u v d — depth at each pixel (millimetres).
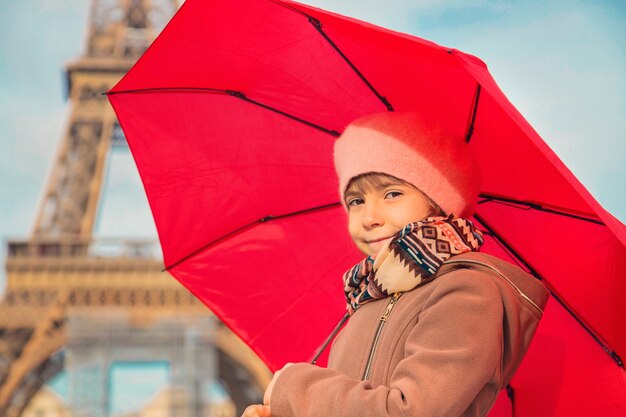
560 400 2191
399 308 1838
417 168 1904
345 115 2258
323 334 2393
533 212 2104
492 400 1762
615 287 2037
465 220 1906
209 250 2461
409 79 2082
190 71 2191
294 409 1665
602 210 1526
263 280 2430
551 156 1526
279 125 2320
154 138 2344
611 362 2139
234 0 1970
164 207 2406
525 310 1819
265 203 2410
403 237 1844
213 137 2346
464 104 2016
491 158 2080
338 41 2061
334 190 2361
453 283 1745
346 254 2377
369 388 1669
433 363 1643
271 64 2170
